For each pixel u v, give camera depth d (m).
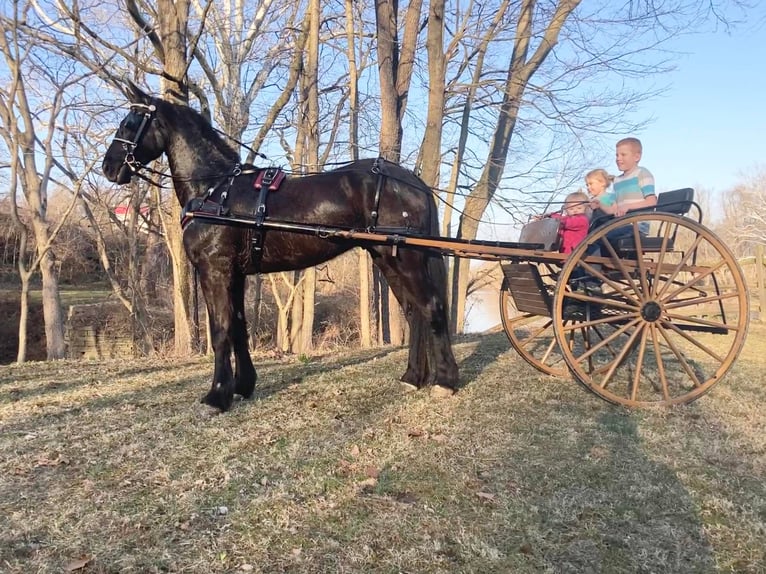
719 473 3.41
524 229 5.42
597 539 2.71
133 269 14.07
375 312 10.80
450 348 5.18
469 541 2.68
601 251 5.01
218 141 5.02
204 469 3.51
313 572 2.45
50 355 14.32
